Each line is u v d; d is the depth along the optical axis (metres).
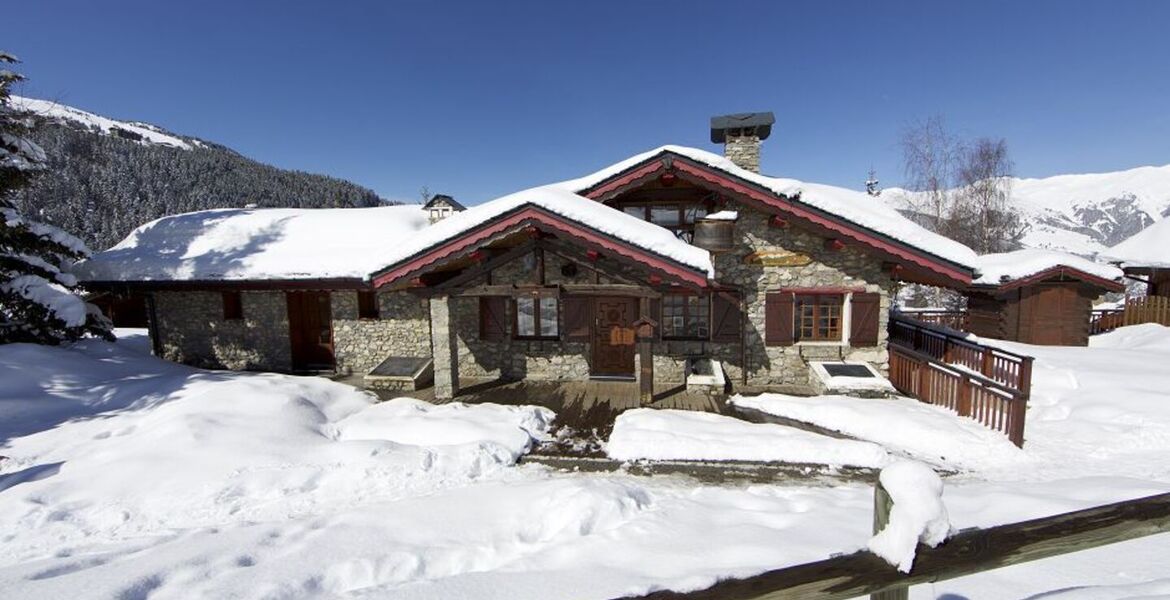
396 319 12.66
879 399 8.82
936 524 1.95
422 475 6.55
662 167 9.84
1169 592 2.76
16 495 6.01
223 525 5.56
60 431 8.00
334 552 4.58
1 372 9.40
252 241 14.24
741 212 10.41
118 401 9.28
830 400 8.73
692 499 5.64
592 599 3.44
